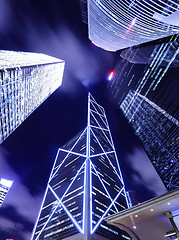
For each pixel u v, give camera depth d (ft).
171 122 385.70
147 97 503.20
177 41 339.57
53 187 567.18
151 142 454.40
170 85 389.80
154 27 202.90
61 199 465.88
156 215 87.30
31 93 518.37
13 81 382.83
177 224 81.41
